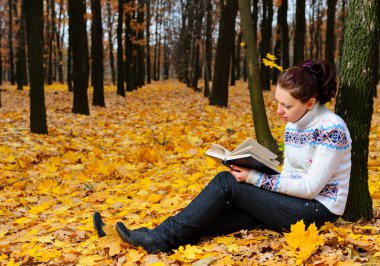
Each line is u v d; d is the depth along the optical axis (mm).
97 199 4676
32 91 8477
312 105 2574
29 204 4746
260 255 2545
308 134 2611
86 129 9477
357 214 3086
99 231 3072
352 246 2494
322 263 2281
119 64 19188
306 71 2557
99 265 2641
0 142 7449
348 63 3023
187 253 2613
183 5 22344
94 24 14234
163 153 6945
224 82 12945
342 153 2553
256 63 5180
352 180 3072
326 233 2664
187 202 4012
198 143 7480
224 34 12742
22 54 25469
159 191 4770
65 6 29922
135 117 11477
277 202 2652
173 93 21641
